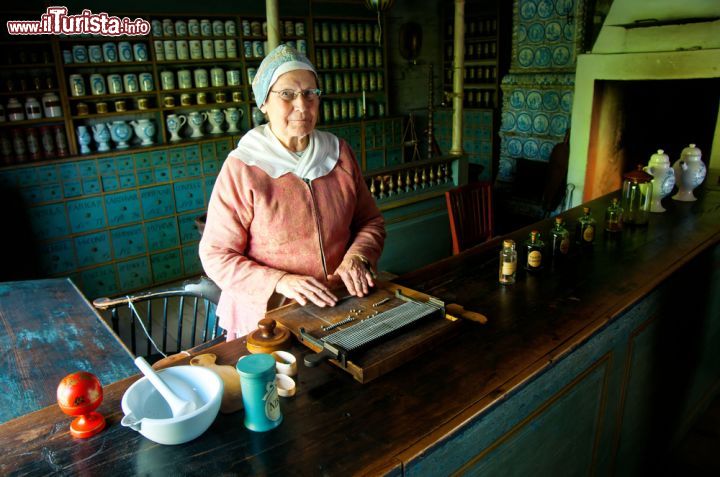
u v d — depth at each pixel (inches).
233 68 224.7
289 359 51.0
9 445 40.8
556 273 77.8
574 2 225.1
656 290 75.4
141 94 200.4
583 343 58.4
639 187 98.8
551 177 233.9
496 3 268.5
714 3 139.5
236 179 62.6
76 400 40.6
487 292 70.9
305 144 67.2
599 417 69.2
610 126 180.9
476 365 52.1
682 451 101.0
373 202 75.7
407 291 63.7
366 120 264.7
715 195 123.0
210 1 207.8
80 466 38.5
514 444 52.6
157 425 38.8
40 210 174.9
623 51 163.6
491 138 283.4
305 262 66.9
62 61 182.5
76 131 189.0
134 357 74.9
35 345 77.9
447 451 43.5
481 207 121.1
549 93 244.4
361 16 259.3
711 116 195.8
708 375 110.3
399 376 50.2
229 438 41.6
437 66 309.1
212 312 87.7
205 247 64.6
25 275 175.6
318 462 38.7
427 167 191.6
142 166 191.8
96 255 188.4
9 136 176.1
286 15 231.5
